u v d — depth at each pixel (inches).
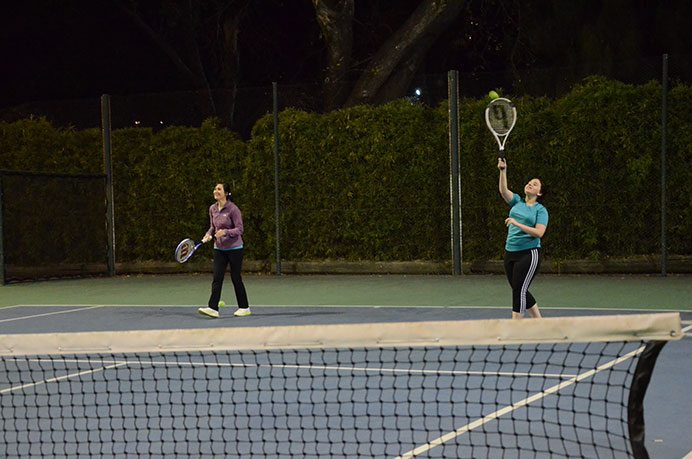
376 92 841.5
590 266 575.5
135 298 520.7
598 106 568.1
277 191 639.8
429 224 613.6
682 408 213.5
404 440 191.0
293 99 678.5
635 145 563.8
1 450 193.3
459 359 283.0
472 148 598.2
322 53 1002.7
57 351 181.3
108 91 1042.7
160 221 687.1
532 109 584.1
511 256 305.9
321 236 641.6
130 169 690.8
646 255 567.8
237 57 989.2
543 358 278.8
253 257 662.5
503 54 945.5
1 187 634.2
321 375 265.9
